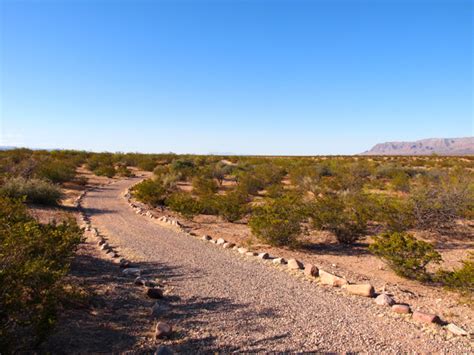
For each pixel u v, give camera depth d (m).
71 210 16.39
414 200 13.20
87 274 6.84
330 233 12.59
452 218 13.12
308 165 41.56
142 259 8.57
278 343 4.39
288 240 10.70
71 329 4.38
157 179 29.02
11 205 8.03
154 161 54.84
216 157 67.31
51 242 6.12
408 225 12.80
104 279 6.60
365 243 11.60
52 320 3.75
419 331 4.87
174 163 40.66
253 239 11.84
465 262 6.92
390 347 4.38
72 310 4.92
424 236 12.37
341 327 4.92
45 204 16.78
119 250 9.41
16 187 16.28
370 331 4.82
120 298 5.67
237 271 7.76
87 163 45.62
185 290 6.33
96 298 5.53
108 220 14.57
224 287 6.57
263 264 8.49
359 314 5.43
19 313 3.89
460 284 6.66
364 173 32.75
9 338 3.55
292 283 6.97
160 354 3.83
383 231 12.75
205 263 8.41
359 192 18.45
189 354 4.02
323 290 6.57
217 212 16.94
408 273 7.86
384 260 9.34
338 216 11.35
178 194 20.70
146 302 5.60
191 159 58.62
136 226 13.47
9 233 5.38
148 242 10.64
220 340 4.41
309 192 25.14
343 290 6.62
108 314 5.02
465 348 4.42
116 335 4.38
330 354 4.16
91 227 12.55
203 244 10.76
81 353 3.86
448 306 6.16
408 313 5.51
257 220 10.99
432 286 7.52
